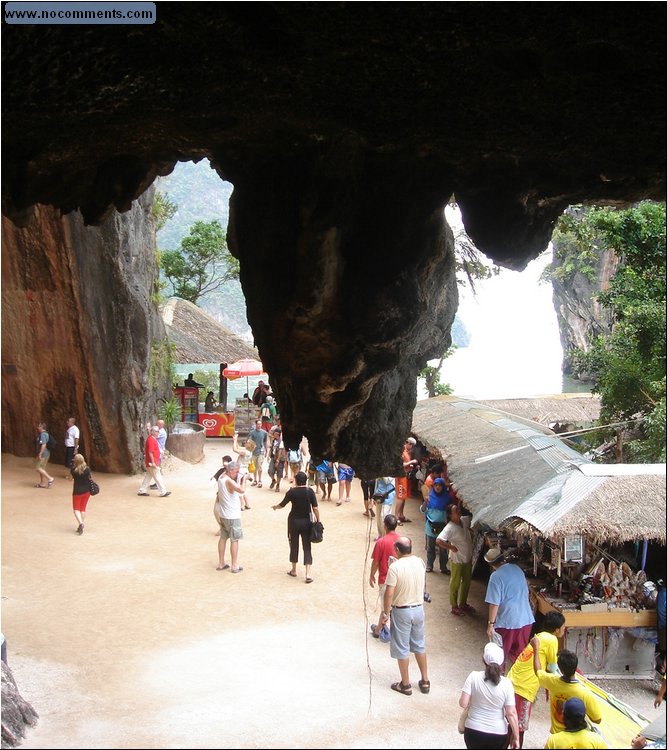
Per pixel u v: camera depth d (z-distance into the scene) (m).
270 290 5.66
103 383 17.02
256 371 23.22
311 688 8.02
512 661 8.14
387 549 9.14
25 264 16.16
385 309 5.33
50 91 4.19
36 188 5.19
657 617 8.23
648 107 3.98
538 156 4.59
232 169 5.57
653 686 8.20
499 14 3.47
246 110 4.53
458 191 5.11
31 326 16.80
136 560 11.99
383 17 3.57
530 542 9.80
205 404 24.19
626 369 12.23
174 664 8.52
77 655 8.68
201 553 12.41
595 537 8.12
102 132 4.72
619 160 4.45
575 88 3.92
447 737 7.06
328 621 9.82
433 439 14.35
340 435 6.42
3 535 12.81
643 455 11.30
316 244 5.19
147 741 6.85
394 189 5.11
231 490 11.52
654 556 9.38
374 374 5.73
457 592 10.17
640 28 3.45
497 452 11.88
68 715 7.33
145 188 5.63
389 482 12.70
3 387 17.36
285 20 3.68
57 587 10.78
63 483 16.41
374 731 7.14
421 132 4.52
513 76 3.90
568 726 5.74
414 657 8.88
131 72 4.07
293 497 11.32
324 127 4.70
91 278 16.41
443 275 5.88
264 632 9.45
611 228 11.91
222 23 3.76
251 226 5.65
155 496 15.98
